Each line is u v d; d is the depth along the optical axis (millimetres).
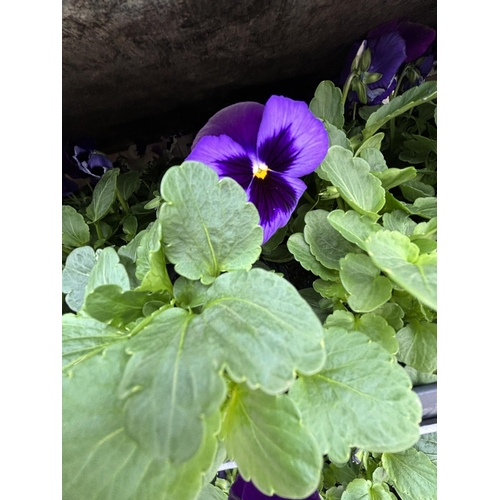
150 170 316
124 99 261
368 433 128
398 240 149
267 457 116
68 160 283
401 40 235
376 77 243
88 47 189
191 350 112
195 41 201
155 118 303
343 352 142
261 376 104
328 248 179
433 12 227
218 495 189
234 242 144
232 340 112
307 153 175
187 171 137
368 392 134
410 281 127
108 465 113
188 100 280
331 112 221
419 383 181
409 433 127
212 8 176
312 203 219
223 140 168
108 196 233
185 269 138
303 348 108
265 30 206
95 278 155
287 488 111
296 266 222
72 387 119
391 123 261
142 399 104
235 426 125
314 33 221
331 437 128
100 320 137
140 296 140
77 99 248
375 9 209
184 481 111
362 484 203
